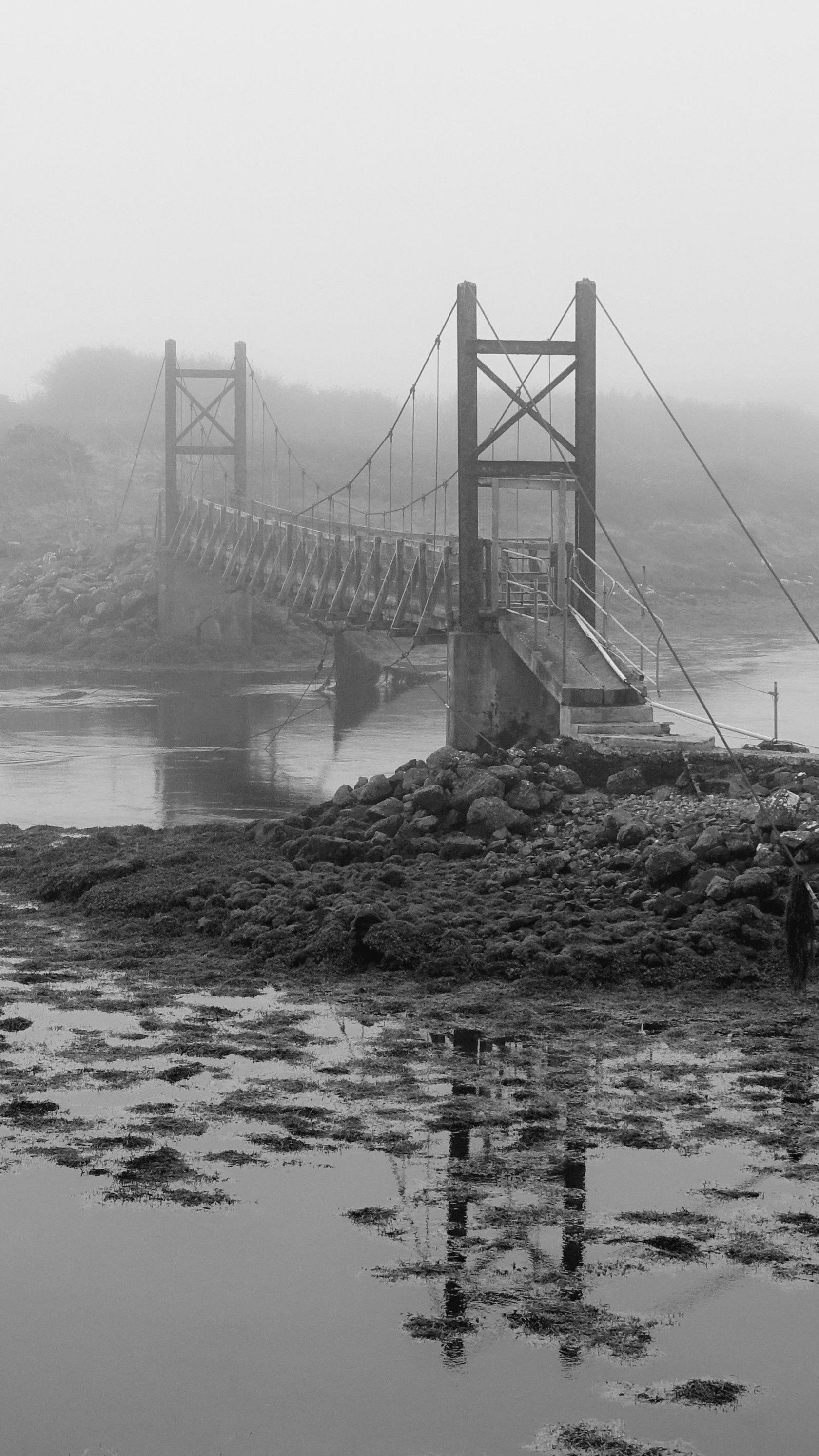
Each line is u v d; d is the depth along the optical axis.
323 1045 15.37
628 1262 10.83
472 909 19.48
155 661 70.00
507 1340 9.98
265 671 68.00
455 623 34.22
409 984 17.50
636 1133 13.01
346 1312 10.32
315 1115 13.45
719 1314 10.20
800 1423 9.16
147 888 21.33
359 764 40.03
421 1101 13.78
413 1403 9.37
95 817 31.59
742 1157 12.52
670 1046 15.27
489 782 24.05
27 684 64.50
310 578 52.81
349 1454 8.90
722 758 24.50
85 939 19.81
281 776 37.78
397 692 58.72
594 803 23.97
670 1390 9.48
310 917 19.11
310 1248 11.06
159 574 74.19
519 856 22.22
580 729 27.23
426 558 38.75
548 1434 9.09
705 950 17.67
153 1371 9.68
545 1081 14.28
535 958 17.62
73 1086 14.16
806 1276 10.64
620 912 18.95
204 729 48.06
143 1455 8.90
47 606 76.88
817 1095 13.91
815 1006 16.50
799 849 19.31
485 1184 12.05
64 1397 9.48
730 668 64.19
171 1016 16.38
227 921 19.73
